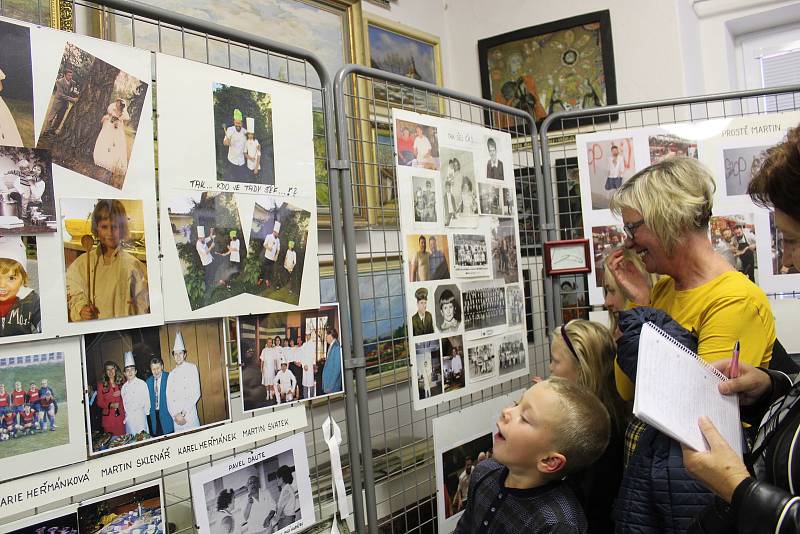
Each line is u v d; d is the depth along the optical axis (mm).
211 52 1757
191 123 1130
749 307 1109
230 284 1184
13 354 916
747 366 1025
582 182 2156
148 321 1062
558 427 1241
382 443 2047
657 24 2525
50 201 949
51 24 1395
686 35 2564
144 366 1066
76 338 984
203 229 1141
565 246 2119
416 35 2596
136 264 1050
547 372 2680
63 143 965
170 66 1105
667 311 1284
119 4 1076
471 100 1899
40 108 940
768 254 2043
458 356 1731
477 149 1850
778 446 770
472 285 1793
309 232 1338
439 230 1694
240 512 1212
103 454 1013
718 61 2721
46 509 1122
